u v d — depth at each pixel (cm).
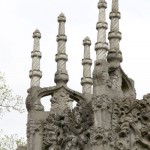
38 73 4144
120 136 3438
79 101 4041
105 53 3575
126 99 3491
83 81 4331
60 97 4122
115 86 3569
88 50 4403
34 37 4231
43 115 4056
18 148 4147
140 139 3428
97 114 3428
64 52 4219
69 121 3716
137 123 3466
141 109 3481
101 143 3384
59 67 4191
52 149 3934
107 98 3450
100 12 3691
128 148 3412
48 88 4122
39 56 4188
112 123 3444
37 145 4000
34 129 4022
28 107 4081
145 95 3500
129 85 3703
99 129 3397
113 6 3750
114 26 3712
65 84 4159
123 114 3466
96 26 3659
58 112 4003
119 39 3694
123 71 3659
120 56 3644
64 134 3747
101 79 3472
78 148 3597
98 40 3600
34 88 4100
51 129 3978
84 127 3591
